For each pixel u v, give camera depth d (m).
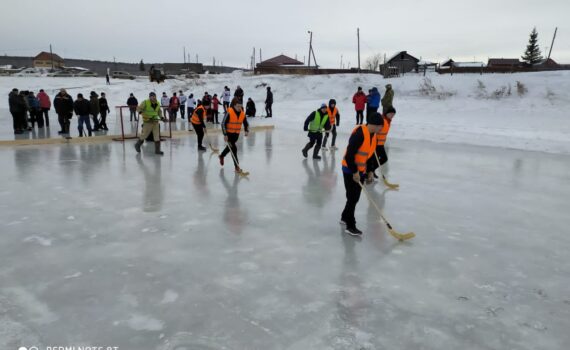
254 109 20.89
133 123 18.44
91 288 3.59
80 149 11.23
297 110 25.61
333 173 8.58
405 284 3.77
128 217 5.52
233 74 46.03
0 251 4.36
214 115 19.59
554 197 6.94
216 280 3.77
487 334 3.02
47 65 77.06
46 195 6.52
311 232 5.08
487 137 13.19
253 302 3.40
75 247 4.49
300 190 7.12
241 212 5.83
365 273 3.98
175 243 4.64
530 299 3.55
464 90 27.20
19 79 36.69
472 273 4.04
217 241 4.72
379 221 5.57
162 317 3.16
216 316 3.18
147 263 4.11
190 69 67.94
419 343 2.90
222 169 8.84
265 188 7.24
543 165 9.73
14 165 8.85
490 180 8.15
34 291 3.53
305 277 3.87
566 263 4.32
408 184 7.75
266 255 4.36
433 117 20.73
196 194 6.75
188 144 12.62
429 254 4.48
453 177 8.39
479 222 5.61
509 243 4.86
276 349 2.79
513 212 6.08
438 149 12.10
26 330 2.96
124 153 10.69
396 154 11.21
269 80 38.16
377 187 7.51
